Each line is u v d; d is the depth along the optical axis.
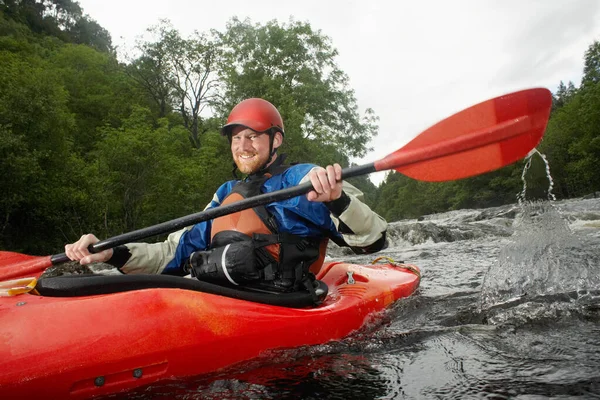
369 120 23.59
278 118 2.57
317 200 2.04
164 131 18.33
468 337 2.09
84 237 2.29
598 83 27.62
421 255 6.27
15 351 1.50
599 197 19.64
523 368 1.66
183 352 1.74
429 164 2.22
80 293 1.87
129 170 15.02
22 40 30.19
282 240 2.24
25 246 13.52
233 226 2.32
